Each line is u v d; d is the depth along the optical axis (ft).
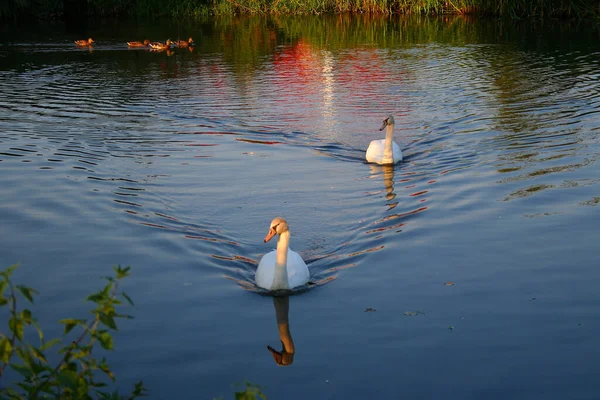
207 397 23.06
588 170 45.44
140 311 28.89
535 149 51.29
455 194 42.32
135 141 56.18
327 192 43.88
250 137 57.88
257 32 126.31
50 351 25.54
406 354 25.41
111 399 19.52
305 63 93.35
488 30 118.62
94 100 71.97
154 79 84.17
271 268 31.42
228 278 32.24
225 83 81.30
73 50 108.17
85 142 55.57
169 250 35.04
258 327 27.71
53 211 39.99
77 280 31.40
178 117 64.80
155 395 23.13
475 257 33.37
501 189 42.68
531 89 72.49
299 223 38.63
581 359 24.75
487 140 54.80
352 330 27.25
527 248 34.06
